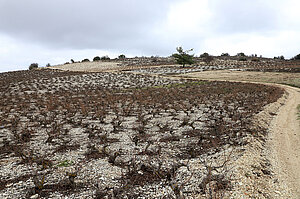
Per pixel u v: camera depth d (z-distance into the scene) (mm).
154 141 10422
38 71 72875
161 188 6273
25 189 6191
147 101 23469
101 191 6000
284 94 28250
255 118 14633
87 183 6559
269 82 45375
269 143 10477
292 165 8055
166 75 60719
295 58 114438
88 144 9883
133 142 10328
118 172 7270
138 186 6375
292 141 10688
